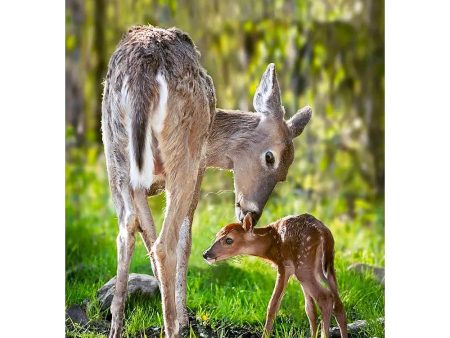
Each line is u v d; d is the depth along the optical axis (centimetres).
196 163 934
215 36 1628
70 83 1598
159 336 1050
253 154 1050
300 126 1079
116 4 1578
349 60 1642
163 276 895
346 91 1659
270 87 1053
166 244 900
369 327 1093
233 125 1054
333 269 995
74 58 1592
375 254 1391
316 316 1014
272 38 1636
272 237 997
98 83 1595
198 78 938
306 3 1631
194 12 1606
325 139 1670
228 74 1641
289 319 1117
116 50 932
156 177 938
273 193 1606
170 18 1596
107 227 1438
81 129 1606
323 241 987
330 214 1603
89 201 1551
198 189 1017
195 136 932
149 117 895
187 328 1034
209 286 1219
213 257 995
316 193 1638
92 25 1580
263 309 1129
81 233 1389
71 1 1580
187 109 920
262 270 1260
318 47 1638
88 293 1144
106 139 927
